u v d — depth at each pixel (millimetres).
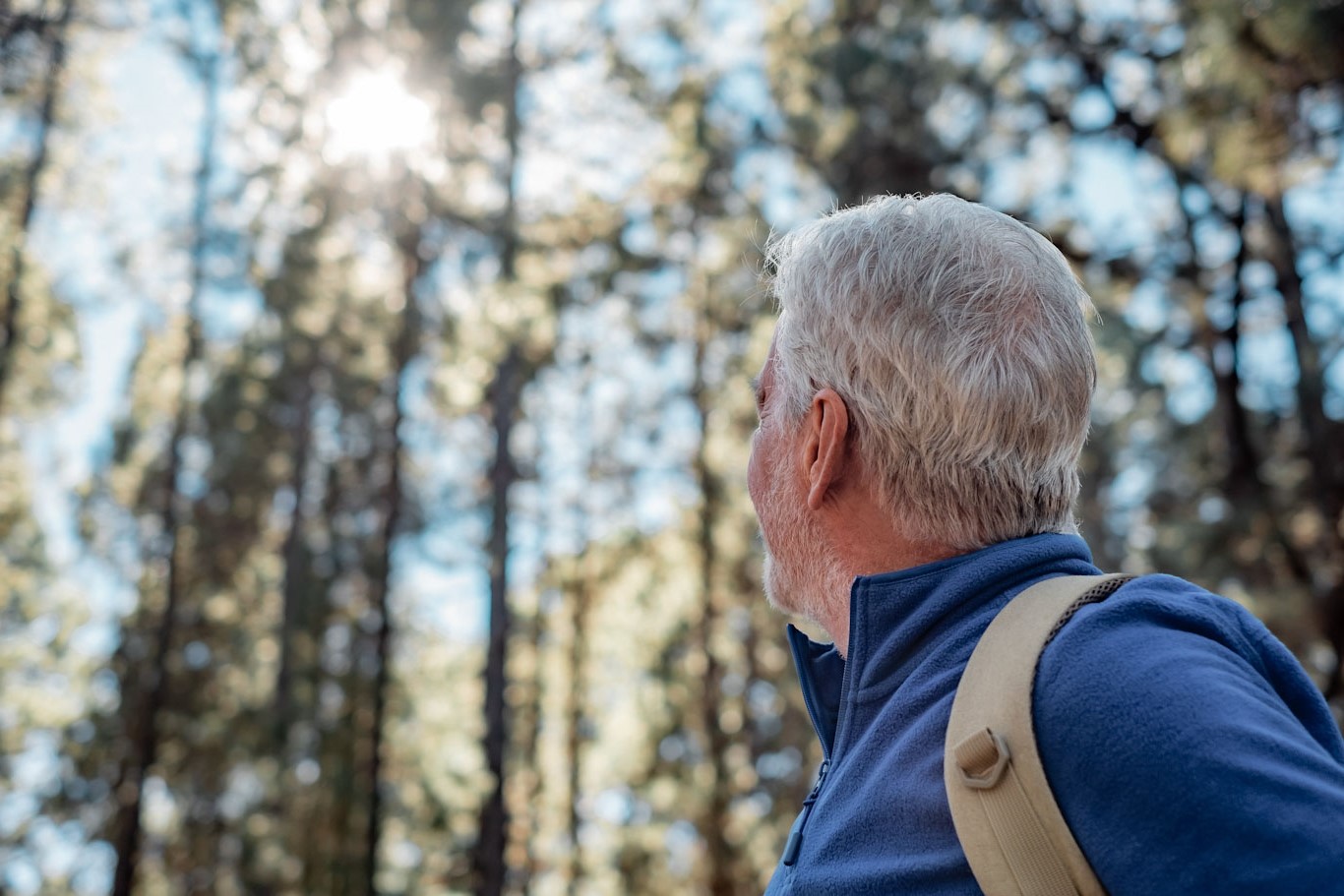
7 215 11656
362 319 14180
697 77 12945
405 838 12008
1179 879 557
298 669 14602
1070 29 7859
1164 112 5156
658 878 11914
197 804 13406
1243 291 7148
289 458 15797
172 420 15219
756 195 11977
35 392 12266
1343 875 518
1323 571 6195
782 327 971
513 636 15375
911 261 852
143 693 14008
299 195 14070
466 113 12992
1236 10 4145
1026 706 652
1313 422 6375
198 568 15320
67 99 12016
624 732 12797
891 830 730
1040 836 625
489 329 11477
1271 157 4367
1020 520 826
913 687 774
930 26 9227
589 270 12969
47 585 14109
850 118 9023
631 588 13734
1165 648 638
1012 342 822
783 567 945
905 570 813
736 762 12219
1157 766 582
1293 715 658
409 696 14508
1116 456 8805
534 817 13945
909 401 828
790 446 925
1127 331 7543
